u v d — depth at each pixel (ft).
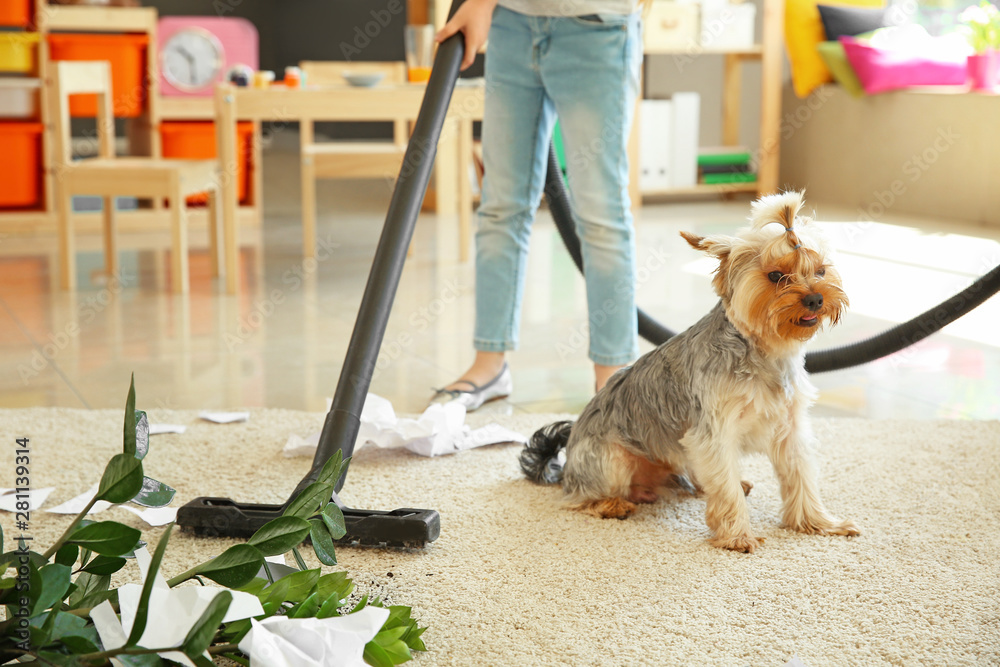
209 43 16.14
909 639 3.65
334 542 4.57
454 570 4.28
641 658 3.52
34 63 15.01
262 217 16.71
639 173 17.24
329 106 11.53
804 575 4.21
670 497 5.29
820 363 6.42
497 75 6.93
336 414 4.65
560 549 4.52
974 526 4.72
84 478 5.49
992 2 15.72
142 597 2.93
